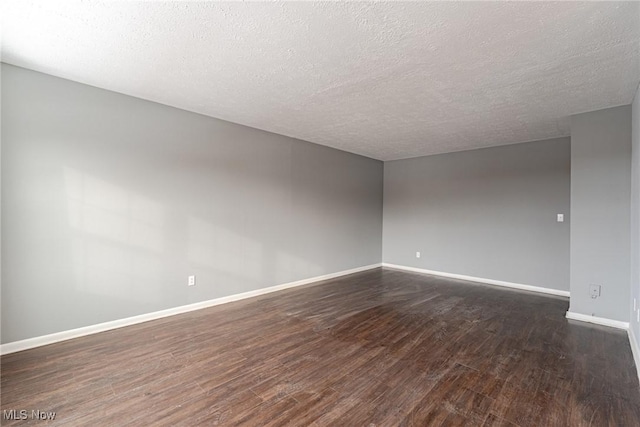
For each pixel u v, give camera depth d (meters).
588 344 2.85
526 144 4.94
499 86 2.84
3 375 2.24
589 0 1.67
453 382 2.21
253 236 4.37
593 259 3.39
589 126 3.45
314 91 3.03
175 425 1.75
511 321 3.44
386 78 2.71
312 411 1.88
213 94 3.14
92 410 1.87
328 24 1.93
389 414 1.86
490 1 1.70
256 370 2.36
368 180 6.43
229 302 4.08
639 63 2.36
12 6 1.77
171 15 1.86
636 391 2.11
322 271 5.46
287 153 4.82
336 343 2.85
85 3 1.75
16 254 2.61
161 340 2.87
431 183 6.09
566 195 4.57
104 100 3.04
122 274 3.19
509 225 5.10
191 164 3.70
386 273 6.08
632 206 3.06
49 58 2.44
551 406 1.95
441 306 3.97
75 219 2.90
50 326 2.77
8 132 2.55
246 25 1.96
